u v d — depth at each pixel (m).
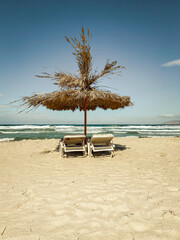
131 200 2.42
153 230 1.75
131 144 8.92
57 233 1.73
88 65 5.74
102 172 3.89
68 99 5.38
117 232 1.73
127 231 1.75
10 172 3.97
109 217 2.00
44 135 17.89
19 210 2.18
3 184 3.14
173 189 2.81
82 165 4.55
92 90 5.50
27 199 2.50
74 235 1.70
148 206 2.24
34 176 3.63
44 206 2.28
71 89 5.38
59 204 2.33
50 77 5.39
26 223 1.90
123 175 3.63
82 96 5.15
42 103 5.46
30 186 3.02
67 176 3.61
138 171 3.95
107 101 5.90
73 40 5.36
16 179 3.44
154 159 5.32
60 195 2.62
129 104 6.14
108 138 5.57
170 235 1.67
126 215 2.03
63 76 5.46
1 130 24.83
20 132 21.62
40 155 6.06
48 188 2.91
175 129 29.19
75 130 25.22
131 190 2.78
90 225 1.86
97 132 22.02
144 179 3.34
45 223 1.90
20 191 2.79
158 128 31.81
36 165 4.63
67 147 5.57
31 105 5.32
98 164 4.65
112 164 4.65
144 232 1.73
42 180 3.36
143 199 2.45
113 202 2.36
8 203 2.37
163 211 2.12
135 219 1.95
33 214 2.09
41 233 1.73
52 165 4.60
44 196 2.58
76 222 1.92
